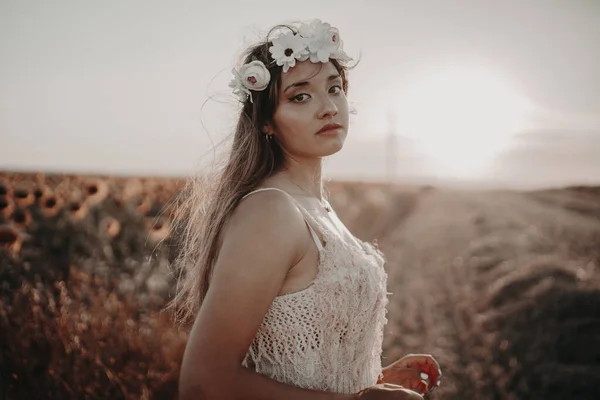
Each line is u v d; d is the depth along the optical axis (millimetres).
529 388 5000
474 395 4910
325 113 1881
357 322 1809
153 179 9945
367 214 17688
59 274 6262
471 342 5996
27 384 4293
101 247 7496
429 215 23984
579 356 5547
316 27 1909
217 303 1566
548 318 6250
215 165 2168
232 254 1601
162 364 4551
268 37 2002
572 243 12602
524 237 13273
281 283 1661
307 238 1735
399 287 8914
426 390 2156
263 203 1681
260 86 1894
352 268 1779
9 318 4660
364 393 1648
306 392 1605
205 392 1526
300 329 1713
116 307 5133
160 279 5688
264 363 1771
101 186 8766
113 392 4332
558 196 37594
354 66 2223
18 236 6754
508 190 42969
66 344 4469
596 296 6531
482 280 8734
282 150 1977
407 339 6223
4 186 8070
